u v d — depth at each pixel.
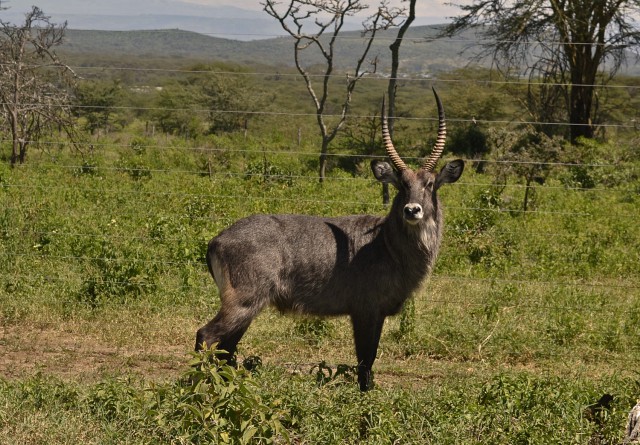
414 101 53.19
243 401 4.72
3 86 19.80
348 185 18.44
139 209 13.33
